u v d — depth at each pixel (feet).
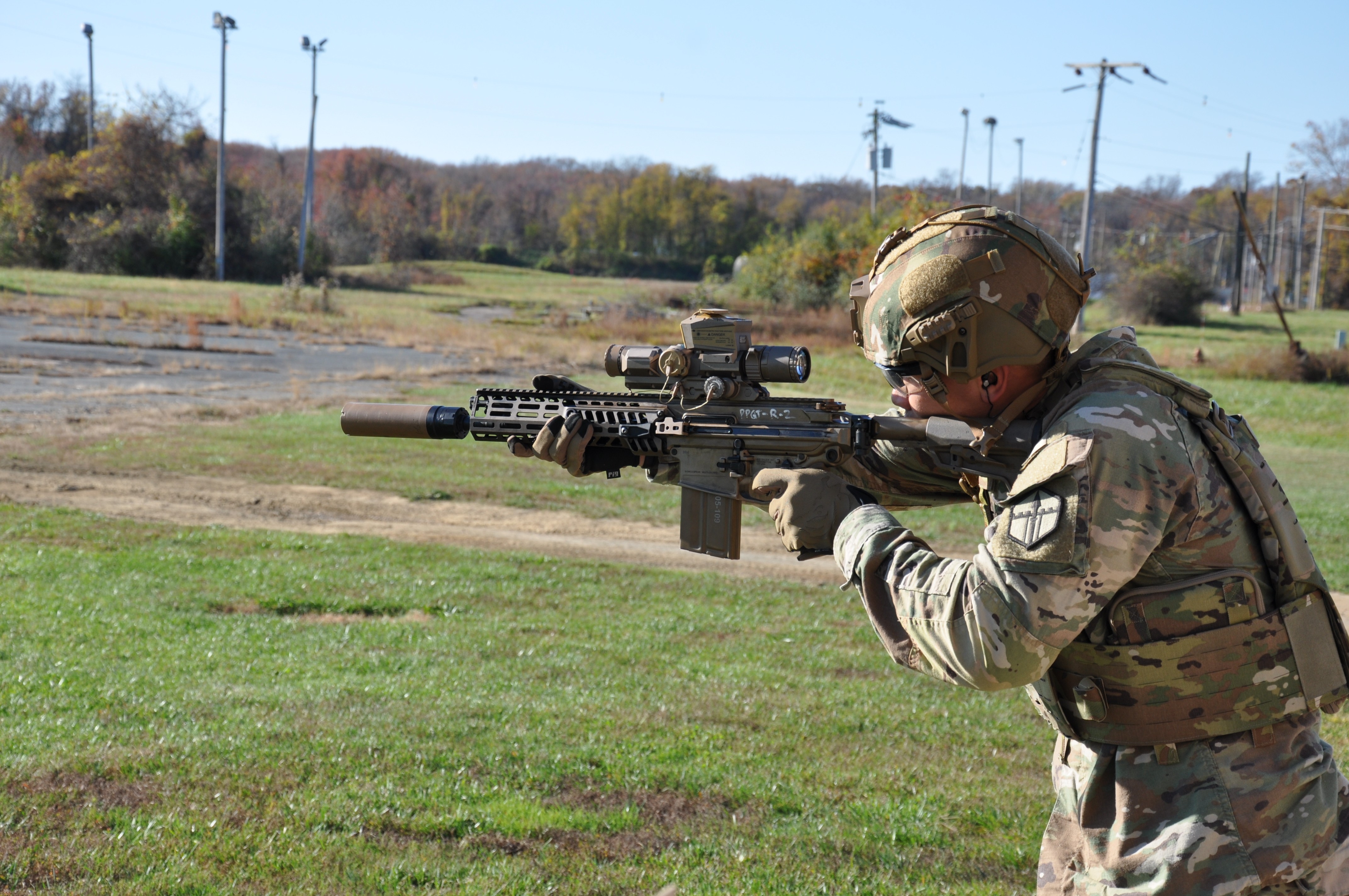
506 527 43.39
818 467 8.42
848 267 180.45
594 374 102.78
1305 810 6.48
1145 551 6.24
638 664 24.84
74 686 20.51
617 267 433.07
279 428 62.59
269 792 16.03
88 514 39.29
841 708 21.81
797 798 16.92
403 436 9.78
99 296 149.38
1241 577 6.49
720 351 8.70
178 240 213.05
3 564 30.78
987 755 19.38
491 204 488.44
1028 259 6.84
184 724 18.78
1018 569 6.22
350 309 165.48
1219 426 6.70
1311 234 316.60
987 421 7.34
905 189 183.52
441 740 18.66
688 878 14.01
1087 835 6.94
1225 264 378.73
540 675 23.45
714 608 31.30
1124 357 6.93
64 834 14.21
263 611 28.60
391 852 14.34
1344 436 83.76
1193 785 6.52
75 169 227.61
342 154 467.93
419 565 34.53
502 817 15.56
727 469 8.71
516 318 173.88
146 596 28.58
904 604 6.63
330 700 20.63
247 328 129.49
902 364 7.40
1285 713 6.53
